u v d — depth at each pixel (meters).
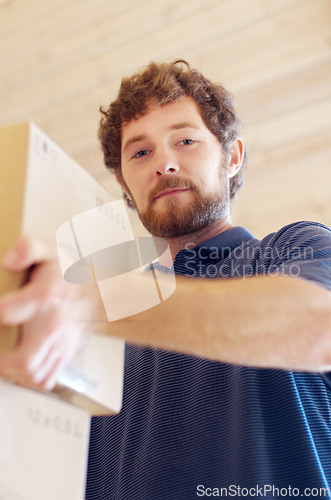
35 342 0.57
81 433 0.75
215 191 1.22
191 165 1.21
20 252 0.57
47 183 0.67
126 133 1.27
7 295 0.57
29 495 0.66
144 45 2.78
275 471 0.88
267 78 2.85
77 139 3.01
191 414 0.96
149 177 1.20
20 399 0.68
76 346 0.62
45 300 0.57
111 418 1.06
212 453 0.91
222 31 2.74
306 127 3.00
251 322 0.68
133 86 1.30
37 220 0.64
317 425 0.94
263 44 2.76
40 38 2.85
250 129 3.03
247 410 0.92
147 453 0.95
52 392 0.70
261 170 3.15
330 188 3.16
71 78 2.90
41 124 3.05
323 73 2.81
